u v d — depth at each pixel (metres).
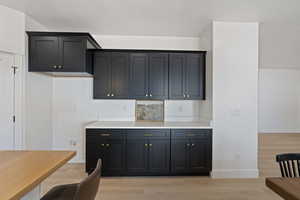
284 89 7.33
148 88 3.78
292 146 5.59
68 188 1.61
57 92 4.13
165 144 3.42
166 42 4.17
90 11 3.07
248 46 3.43
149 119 4.18
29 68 3.30
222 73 3.41
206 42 3.74
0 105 3.03
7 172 1.30
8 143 3.09
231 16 3.21
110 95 3.77
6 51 3.00
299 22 3.44
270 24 3.53
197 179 3.36
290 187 1.35
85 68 3.35
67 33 3.32
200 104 4.07
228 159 3.44
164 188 3.02
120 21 3.43
